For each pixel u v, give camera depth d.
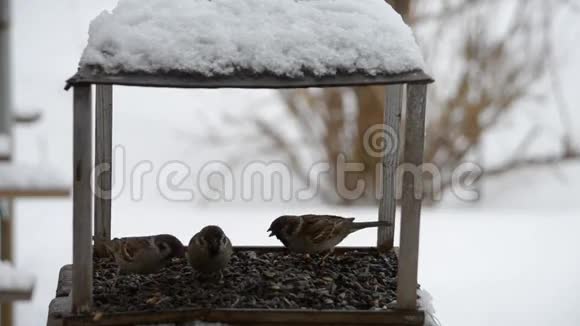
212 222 11.44
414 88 4.62
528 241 12.73
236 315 4.79
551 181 17.31
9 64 10.05
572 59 18.00
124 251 5.42
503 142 17.48
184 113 16.91
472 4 15.19
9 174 8.35
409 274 4.79
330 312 4.80
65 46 20.47
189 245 5.41
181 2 4.93
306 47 4.66
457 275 11.16
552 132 17.48
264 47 4.64
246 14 4.84
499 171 16.88
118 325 4.70
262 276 5.55
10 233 9.87
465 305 10.22
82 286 4.69
